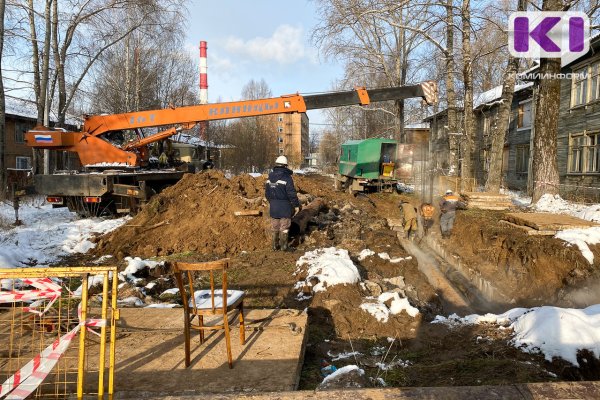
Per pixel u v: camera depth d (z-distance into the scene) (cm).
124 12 2197
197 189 1102
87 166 1273
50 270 264
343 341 474
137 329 434
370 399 252
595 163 1561
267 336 415
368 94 1231
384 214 1433
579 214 981
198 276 713
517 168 2238
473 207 1196
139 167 1354
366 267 772
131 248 903
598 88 1533
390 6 1557
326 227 1031
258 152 4459
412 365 407
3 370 338
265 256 812
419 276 770
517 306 688
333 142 6856
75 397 303
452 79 1769
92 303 537
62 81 2092
